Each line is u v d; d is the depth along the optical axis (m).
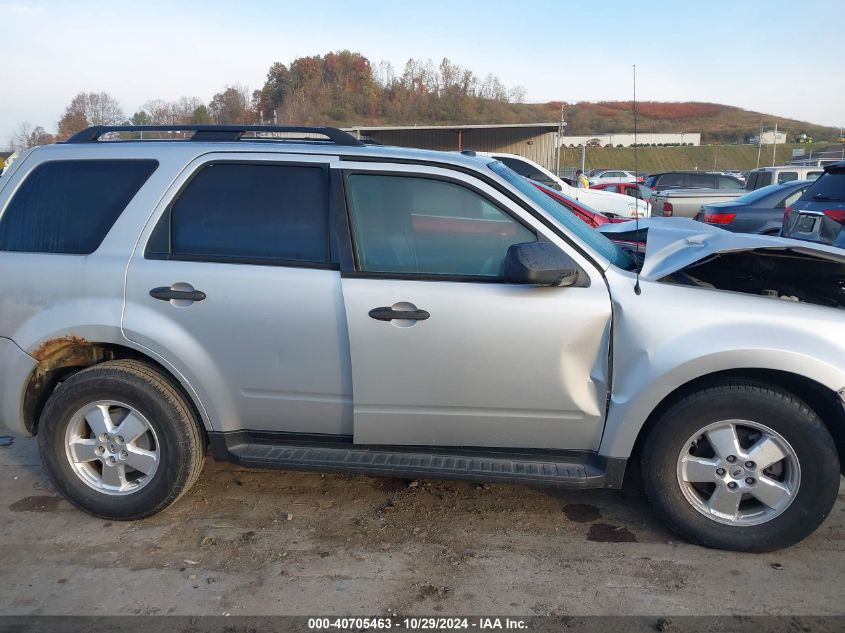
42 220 3.71
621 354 3.28
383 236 3.46
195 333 3.51
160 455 3.61
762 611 2.93
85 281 3.58
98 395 3.61
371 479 4.23
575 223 3.73
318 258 3.47
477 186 3.43
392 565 3.31
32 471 4.42
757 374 3.28
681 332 3.21
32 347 3.62
